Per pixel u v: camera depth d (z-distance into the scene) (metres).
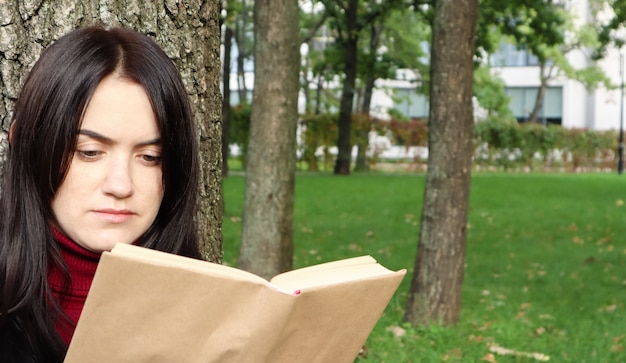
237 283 1.23
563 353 6.04
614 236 12.59
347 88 25.88
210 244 2.28
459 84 6.45
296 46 7.24
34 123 1.34
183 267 1.21
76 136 1.34
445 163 6.57
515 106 42.12
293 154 7.36
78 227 1.38
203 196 2.25
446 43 6.39
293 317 1.25
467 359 5.77
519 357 5.90
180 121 1.41
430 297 6.68
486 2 17.61
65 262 1.40
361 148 30.08
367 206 16.39
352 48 25.36
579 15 34.91
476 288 8.66
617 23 17.53
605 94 41.19
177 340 1.24
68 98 1.33
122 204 1.39
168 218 1.48
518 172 31.80
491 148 31.72
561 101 41.66
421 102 41.97
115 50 1.36
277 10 7.15
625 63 40.50
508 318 7.23
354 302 1.33
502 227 13.56
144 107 1.37
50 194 1.36
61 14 1.98
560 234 12.76
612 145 32.72
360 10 24.50
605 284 9.01
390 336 6.38
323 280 1.31
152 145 1.39
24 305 1.35
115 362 1.25
